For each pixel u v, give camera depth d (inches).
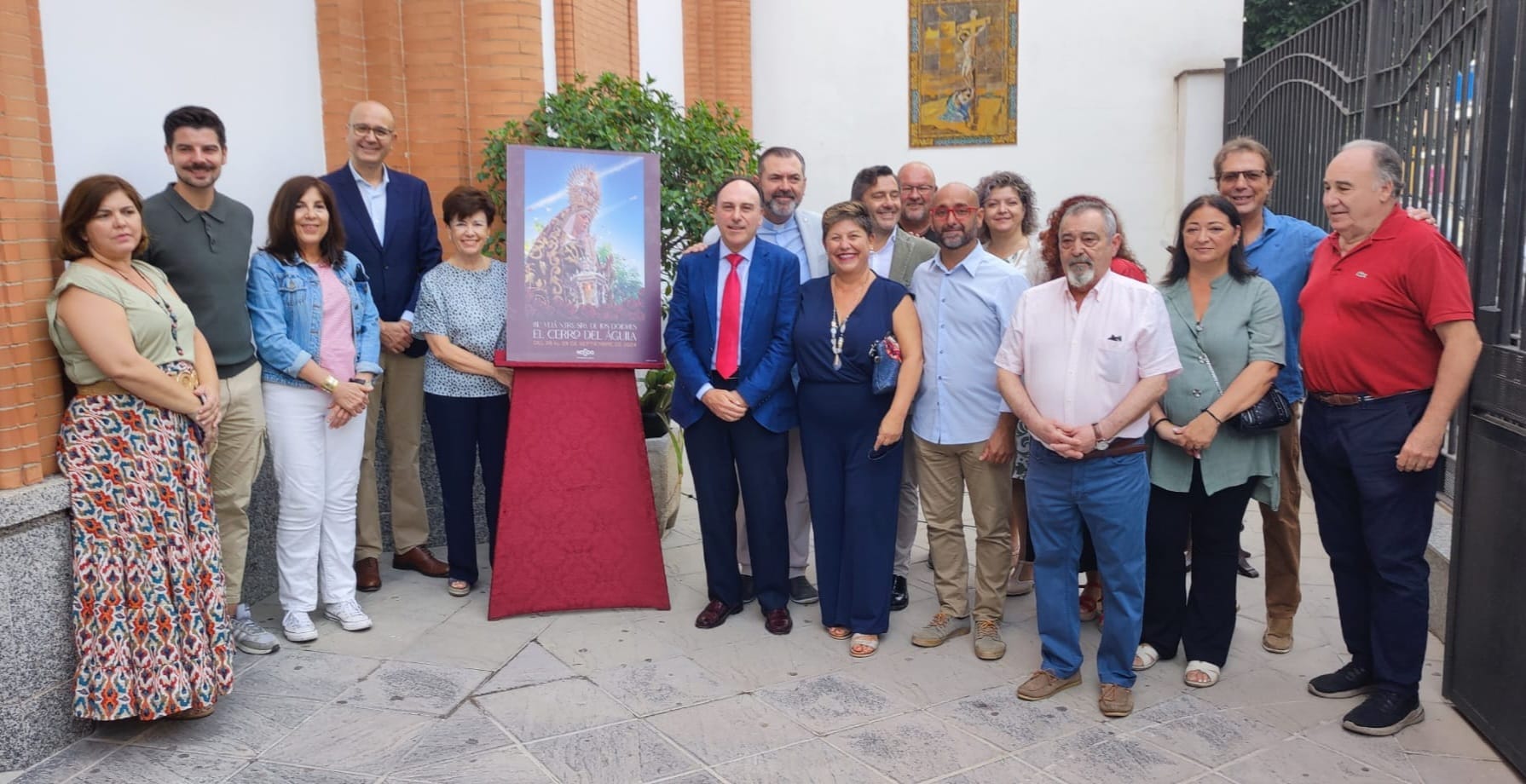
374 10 225.1
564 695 150.8
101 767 129.9
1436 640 169.8
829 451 166.2
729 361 170.1
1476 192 141.1
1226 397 143.9
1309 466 146.7
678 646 169.5
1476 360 128.3
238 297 156.4
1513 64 135.1
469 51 231.8
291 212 165.5
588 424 183.5
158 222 148.2
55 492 130.1
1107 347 137.3
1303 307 143.9
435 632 175.0
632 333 181.8
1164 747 134.6
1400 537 135.8
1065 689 151.7
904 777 127.7
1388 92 229.6
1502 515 131.6
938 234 161.6
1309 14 612.7
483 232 185.0
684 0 396.2
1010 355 147.3
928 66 427.8
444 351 183.0
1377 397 135.6
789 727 141.0
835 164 438.6
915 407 167.9
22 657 128.6
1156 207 421.1
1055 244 162.7
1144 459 141.9
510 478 180.4
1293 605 163.8
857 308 162.9
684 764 131.1
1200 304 149.6
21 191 128.6
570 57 261.6
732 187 166.4
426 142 231.8
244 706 146.9
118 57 159.6
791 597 191.2
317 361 168.2
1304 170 307.9
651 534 186.4
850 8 430.9
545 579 182.9
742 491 174.9
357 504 193.8
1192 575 154.6
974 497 164.2
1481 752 133.1
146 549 134.3
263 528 193.6
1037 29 419.2
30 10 136.4
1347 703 146.8
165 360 137.9
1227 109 401.7
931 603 190.1
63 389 136.6
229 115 187.2
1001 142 426.6
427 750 134.7
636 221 182.1
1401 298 131.6
